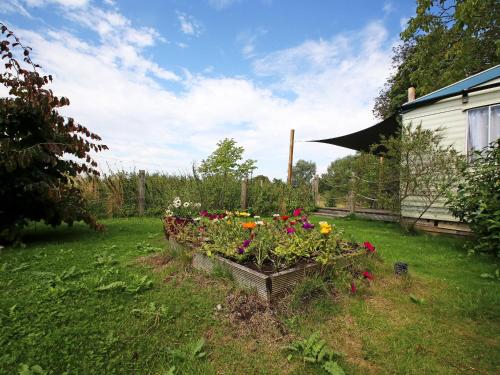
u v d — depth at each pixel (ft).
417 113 22.44
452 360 5.42
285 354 5.55
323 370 5.08
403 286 8.95
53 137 14.17
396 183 22.11
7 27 12.75
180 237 10.93
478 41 35.96
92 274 9.25
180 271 9.57
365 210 29.45
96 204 24.88
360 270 9.79
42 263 10.42
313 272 8.39
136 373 4.92
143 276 9.08
